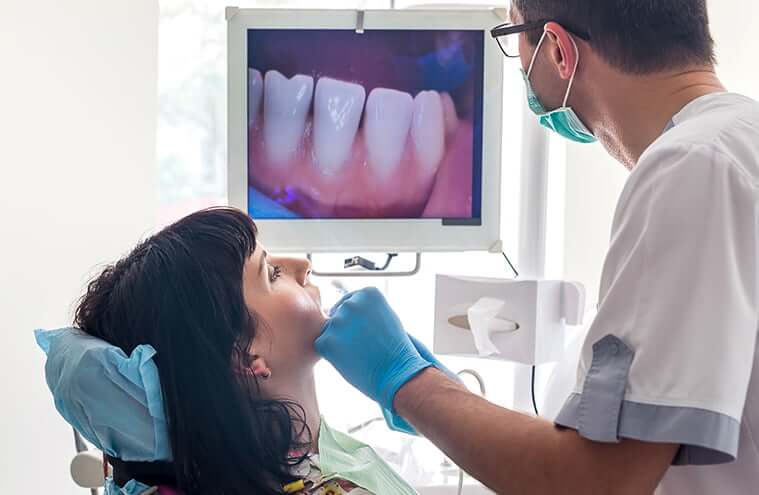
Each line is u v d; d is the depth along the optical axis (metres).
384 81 1.61
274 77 1.60
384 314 1.21
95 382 1.12
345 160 1.62
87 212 1.84
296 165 1.62
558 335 1.69
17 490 1.79
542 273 1.77
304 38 1.60
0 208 1.75
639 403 0.84
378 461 1.35
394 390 1.10
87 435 1.18
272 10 1.59
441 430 1.00
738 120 0.94
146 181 1.89
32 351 1.80
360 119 1.61
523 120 1.74
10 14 1.75
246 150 1.61
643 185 0.91
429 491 1.75
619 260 0.92
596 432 0.86
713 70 1.06
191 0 2.01
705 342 0.83
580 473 0.87
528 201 1.76
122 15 1.85
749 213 0.86
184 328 1.15
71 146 1.82
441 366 1.30
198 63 2.03
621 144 1.09
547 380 1.85
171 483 1.18
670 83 1.03
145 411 1.14
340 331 1.22
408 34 1.60
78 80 1.82
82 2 1.82
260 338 1.22
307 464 1.26
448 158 1.63
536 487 0.89
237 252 1.20
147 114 1.88
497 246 1.65
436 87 1.62
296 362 1.26
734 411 0.82
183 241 1.20
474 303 1.64
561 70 1.12
